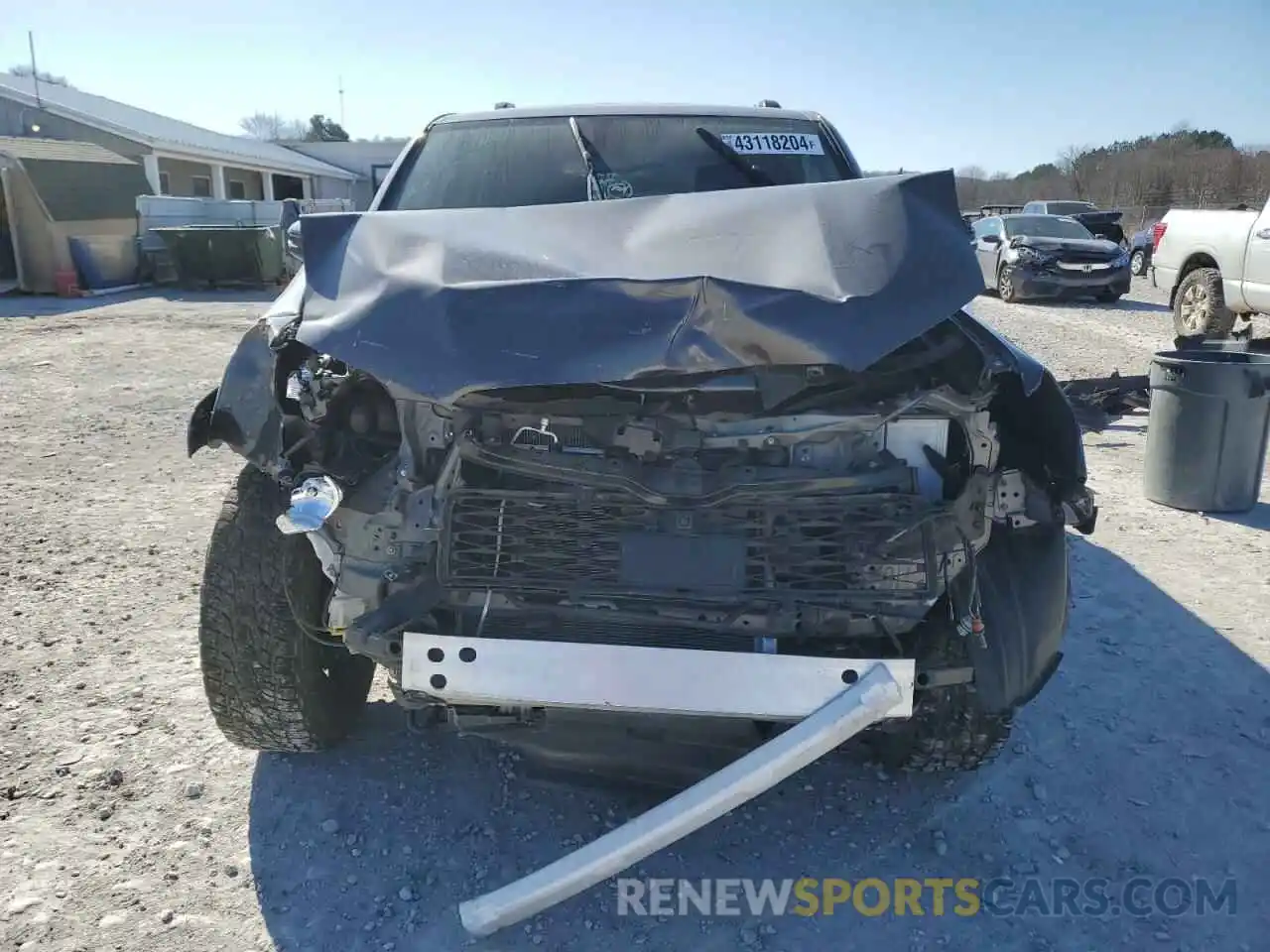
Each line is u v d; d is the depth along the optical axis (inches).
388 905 106.0
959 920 106.2
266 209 835.4
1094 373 384.2
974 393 105.7
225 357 445.1
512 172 155.3
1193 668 159.9
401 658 100.8
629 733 105.6
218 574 113.5
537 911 99.4
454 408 102.0
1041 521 109.3
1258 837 119.7
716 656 96.8
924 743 121.1
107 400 347.3
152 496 239.1
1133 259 956.6
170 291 752.3
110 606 174.2
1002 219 685.3
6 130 969.5
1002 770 132.4
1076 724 143.3
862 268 104.6
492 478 104.2
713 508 100.2
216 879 108.8
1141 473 274.2
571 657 97.3
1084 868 114.5
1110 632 172.4
